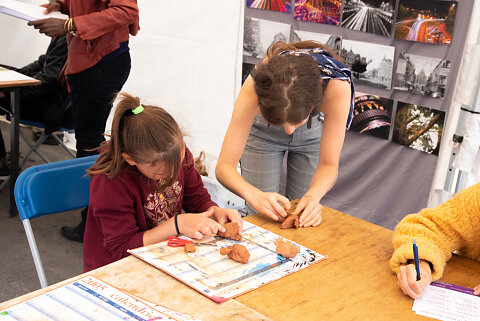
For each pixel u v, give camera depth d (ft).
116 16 8.27
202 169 10.40
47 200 4.99
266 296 3.41
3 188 10.77
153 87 11.05
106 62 8.77
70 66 8.64
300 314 3.23
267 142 6.11
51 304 3.10
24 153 12.48
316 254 4.07
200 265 3.73
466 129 6.82
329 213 4.98
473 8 6.58
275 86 3.88
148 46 10.86
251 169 6.31
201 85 10.24
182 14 10.12
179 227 4.30
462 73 6.81
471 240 4.06
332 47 8.14
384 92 7.80
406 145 7.76
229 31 9.50
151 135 3.83
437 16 6.93
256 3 8.92
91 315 3.00
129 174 4.37
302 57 4.18
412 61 7.36
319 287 3.59
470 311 3.43
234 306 3.23
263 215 4.85
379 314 3.32
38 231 9.29
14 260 8.22
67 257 8.50
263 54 9.11
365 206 8.50
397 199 8.09
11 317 2.94
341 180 8.68
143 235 4.33
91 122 9.08
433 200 7.68
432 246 3.91
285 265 3.85
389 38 7.50
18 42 14.08
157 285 3.42
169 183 4.12
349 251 4.20
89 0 8.41
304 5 8.27
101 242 4.66
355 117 8.24
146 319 2.99
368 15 7.63
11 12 8.32
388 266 3.99
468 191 4.01
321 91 4.11
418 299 3.54
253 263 3.84
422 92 7.36
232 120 5.08
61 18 8.41
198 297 3.31
